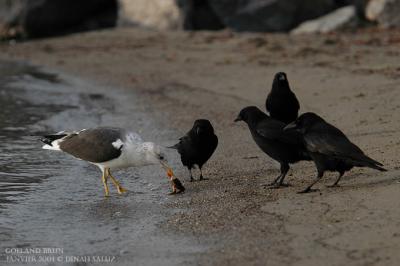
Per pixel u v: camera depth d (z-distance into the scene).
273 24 31.20
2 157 15.87
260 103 19.88
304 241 9.74
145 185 13.56
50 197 13.03
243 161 14.59
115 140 12.65
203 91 21.97
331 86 20.12
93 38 33.72
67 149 13.05
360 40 27.16
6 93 23.70
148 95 22.33
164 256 9.80
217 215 11.20
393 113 16.62
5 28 36.44
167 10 33.41
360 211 10.53
